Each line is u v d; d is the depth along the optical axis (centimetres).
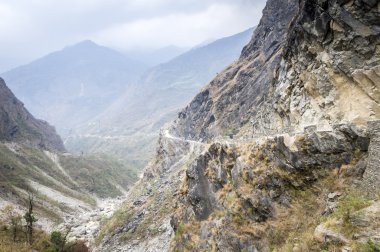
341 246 1877
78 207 12375
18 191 11219
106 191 18300
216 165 3597
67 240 6225
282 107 3656
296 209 2556
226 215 3067
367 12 2509
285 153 2767
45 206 10775
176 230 3984
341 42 2702
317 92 2997
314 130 2670
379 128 2194
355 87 2612
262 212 2761
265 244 2589
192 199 3728
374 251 1719
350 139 2406
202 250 3209
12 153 16712
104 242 6159
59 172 18125
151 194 7081
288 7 8950
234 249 2823
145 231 5603
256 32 10981
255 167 2995
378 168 2069
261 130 4362
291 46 3616
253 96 7900
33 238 5544
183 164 7875
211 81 11731
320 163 2523
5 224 5903
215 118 9125
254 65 9294
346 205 2089
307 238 2130
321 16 2859
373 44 2494
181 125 12075
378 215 1881
